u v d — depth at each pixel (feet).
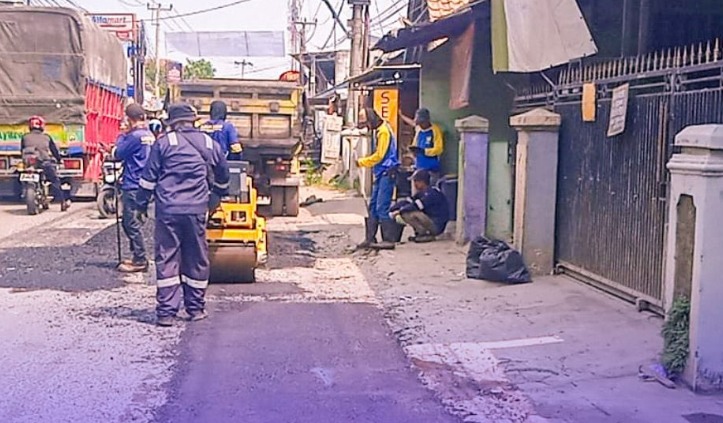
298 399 20.13
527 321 27.12
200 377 21.66
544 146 33.94
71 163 61.67
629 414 18.97
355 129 84.69
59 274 35.32
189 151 26.73
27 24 61.62
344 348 24.49
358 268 37.88
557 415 19.03
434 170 48.60
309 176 95.96
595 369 22.15
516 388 20.93
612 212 29.89
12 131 61.98
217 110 37.47
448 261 38.96
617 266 29.55
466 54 42.22
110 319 27.50
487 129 42.96
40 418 18.60
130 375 21.71
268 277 35.32
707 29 37.06
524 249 34.06
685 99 25.35
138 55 100.73
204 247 27.35
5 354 23.39
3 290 31.99
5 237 46.85
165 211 26.48
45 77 61.98
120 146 34.86
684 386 20.61
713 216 19.69
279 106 55.72
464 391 20.77
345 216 60.39
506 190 43.68
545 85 36.78
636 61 28.55
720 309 19.97
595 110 30.89
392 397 20.35
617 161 29.48
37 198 58.70
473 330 26.27
